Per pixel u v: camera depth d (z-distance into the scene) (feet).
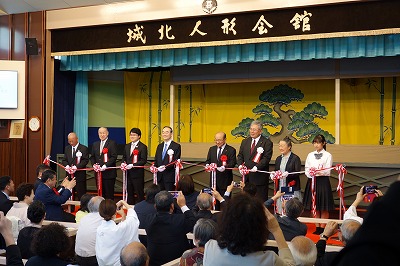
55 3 27.02
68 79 30.37
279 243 6.23
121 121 33.88
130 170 23.45
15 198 21.36
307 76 28.37
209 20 24.13
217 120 31.65
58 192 17.52
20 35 28.04
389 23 20.86
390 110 27.99
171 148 22.70
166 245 12.16
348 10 21.50
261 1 22.79
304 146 27.99
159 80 33.14
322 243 9.52
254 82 30.83
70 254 8.95
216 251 5.95
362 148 26.53
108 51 26.37
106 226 11.89
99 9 26.37
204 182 26.00
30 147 27.84
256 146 20.89
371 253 2.58
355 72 27.45
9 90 27.58
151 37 25.39
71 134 24.73
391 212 2.65
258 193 20.57
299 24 22.33
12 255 7.30
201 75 30.86
